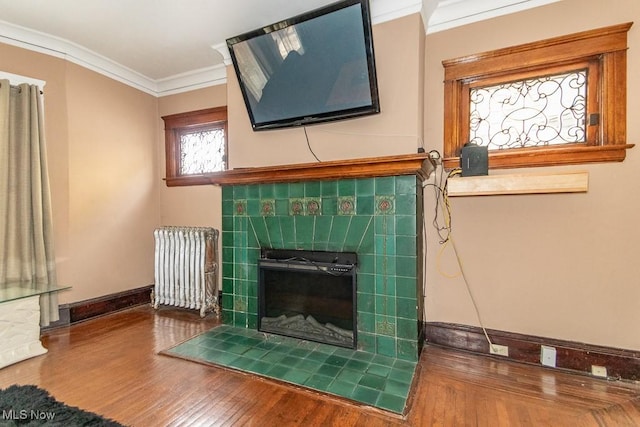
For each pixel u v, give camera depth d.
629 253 1.88
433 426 1.47
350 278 2.32
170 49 2.93
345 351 2.23
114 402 1.65
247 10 2.34
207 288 3.08
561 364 1.99
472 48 2.25
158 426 1.47
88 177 3.03
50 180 2.75
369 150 2.33
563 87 2.05
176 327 2.74
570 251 2.01
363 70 2.15
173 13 2.38
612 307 1.92
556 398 1.69
